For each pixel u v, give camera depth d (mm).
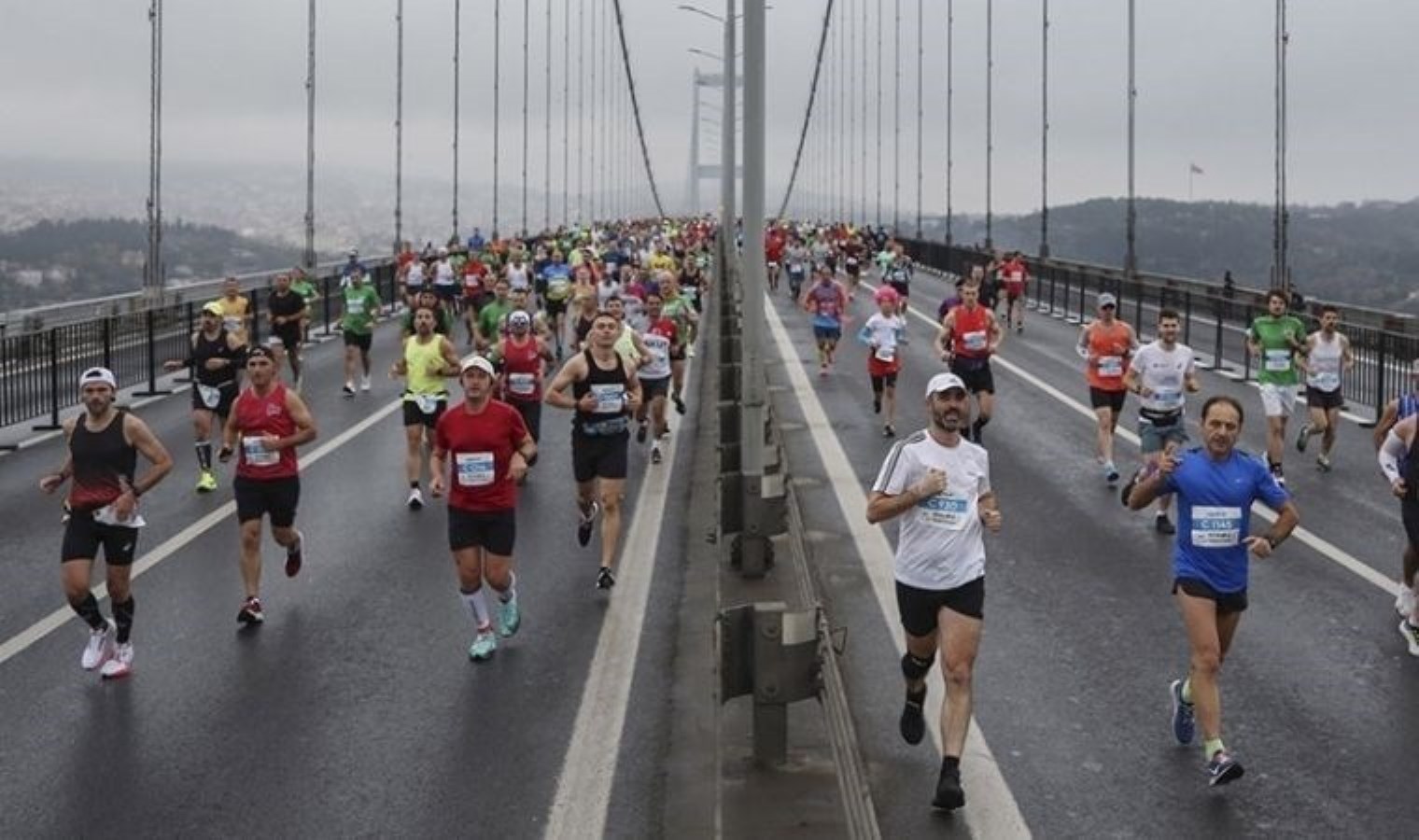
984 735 8125
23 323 25547
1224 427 7477
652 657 9523
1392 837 6812
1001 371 27141
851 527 13422
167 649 9781
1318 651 9727
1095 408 16062
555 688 8914
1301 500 14953
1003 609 10719
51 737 8094
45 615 10641
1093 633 10117
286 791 7328
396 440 19078
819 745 6777
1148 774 7566
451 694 8812
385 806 7141
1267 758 7793
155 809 7117
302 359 29484
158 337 25312
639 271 30594
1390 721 8359
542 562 12219
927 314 42094
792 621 6438
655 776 7512
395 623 10430
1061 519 13945
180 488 15680
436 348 14609
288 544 10727
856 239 63312
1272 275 36625
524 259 35406
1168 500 13445
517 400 15914
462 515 9578
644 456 17656
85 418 9289
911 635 7320
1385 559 12352
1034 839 6770
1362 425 20203
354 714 8461
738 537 10477
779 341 33438
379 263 45531
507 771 7594
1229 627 7742
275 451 10359
